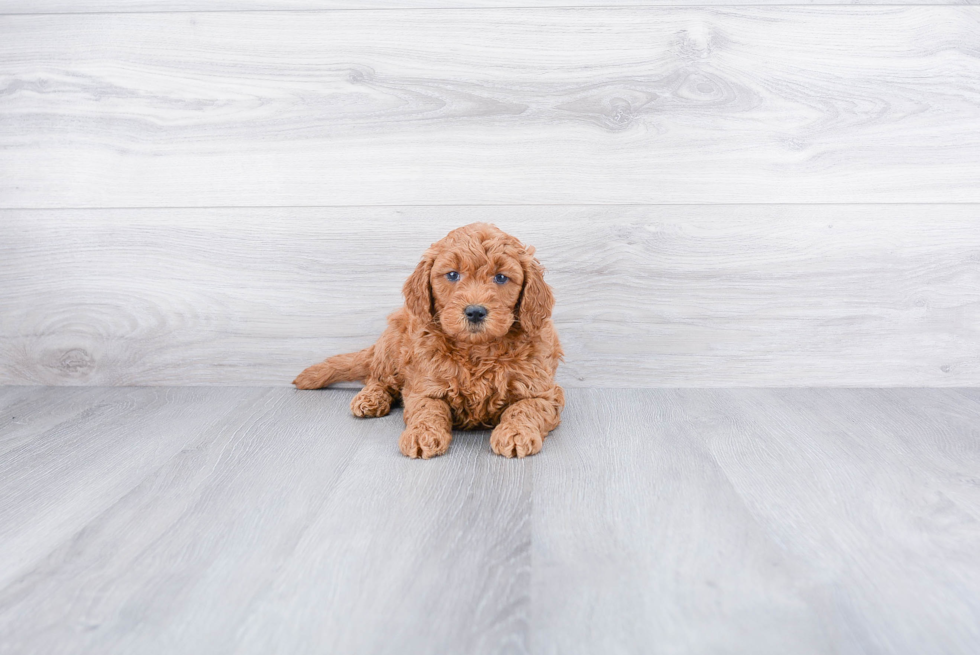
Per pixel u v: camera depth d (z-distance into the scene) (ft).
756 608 3.26
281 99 6.88
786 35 6.66
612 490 4.62
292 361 7.29
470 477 4.86
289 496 4.56
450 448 5.49
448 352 5.70
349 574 3.58
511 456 5.25
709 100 6.75
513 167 6.88
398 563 3.69
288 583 3.50
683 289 7.02
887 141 6.76
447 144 6.88
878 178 6.81
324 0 6.74
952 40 6.60
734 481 4.76
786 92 6.73
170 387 7.31
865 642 3.00
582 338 7.13
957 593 3.36
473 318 5.28
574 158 6.85
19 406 6.64
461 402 5.77
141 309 7.23
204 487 4.71
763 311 7.03
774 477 4.83
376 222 7.00
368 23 6.76
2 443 5.61
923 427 5.86
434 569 3.62
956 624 3.12
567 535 3.99
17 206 7.10
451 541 3.93
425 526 4.11
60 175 7.05
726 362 7.14
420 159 6.91
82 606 3.31
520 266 5.58
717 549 3.82
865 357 7.09
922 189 6.81
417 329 5.93
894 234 6.86
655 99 6.76
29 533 4.06
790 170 6.82
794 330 7.06
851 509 4.32
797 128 6.77
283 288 7.14
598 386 7.23
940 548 3.82
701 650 2.96
